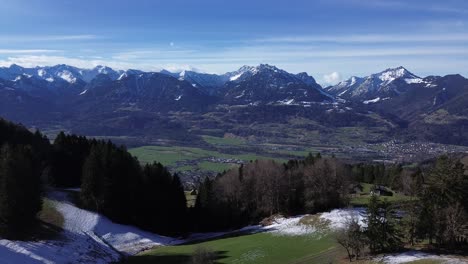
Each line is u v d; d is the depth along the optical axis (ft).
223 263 239.09
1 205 239.50
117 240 292.40
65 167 379.55
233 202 390.42
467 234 223.30
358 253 226.17
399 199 377.91
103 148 365.61
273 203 382.83
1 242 215.51
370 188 471.62
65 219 288.71
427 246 223.71
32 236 238.27
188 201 466.70
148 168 375.04
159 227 349.00
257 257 243.81
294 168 409.49
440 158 246.68
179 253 265.54
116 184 330.13
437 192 230.48
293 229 303.68
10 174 246.68
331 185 359.66
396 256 210.79
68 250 238.27
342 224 284.41
